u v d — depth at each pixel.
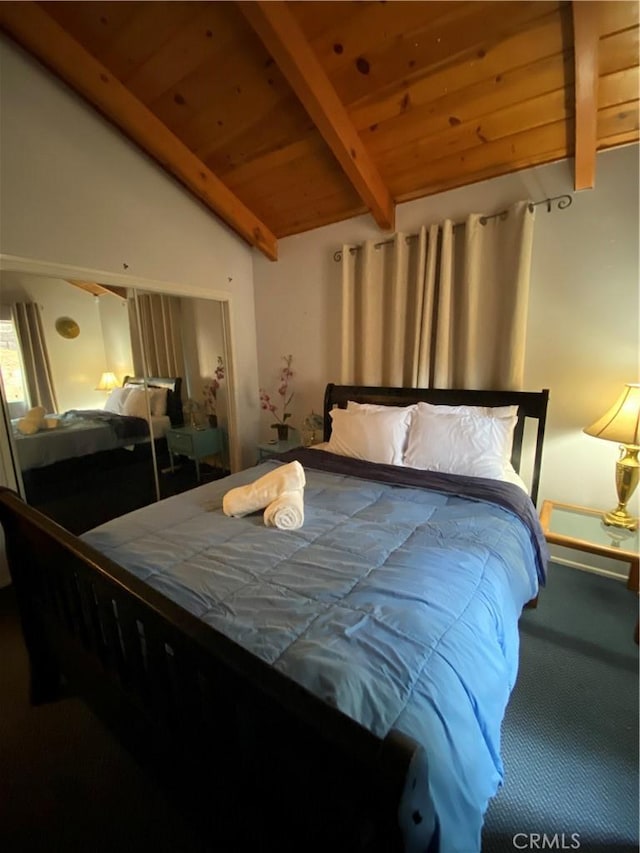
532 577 1.53
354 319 2.98
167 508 1.77
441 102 1.96
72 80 2.09
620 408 1.84
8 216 2.07
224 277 3.33
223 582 1.17
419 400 2.58
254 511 1.71
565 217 2.11
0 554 2.25
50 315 2.36
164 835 1.10
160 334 2.98
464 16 1.59
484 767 0.82
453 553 1.30
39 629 1.48
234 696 0.71
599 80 1.70
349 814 0.63
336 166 2.49
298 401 3.52
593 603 2.01
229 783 0.87
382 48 1.76
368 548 1.36
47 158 2.19
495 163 2.22
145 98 2.28
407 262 2.63
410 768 0.49
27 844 1.09
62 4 1.82
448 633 0.95
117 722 1.21
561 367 2.22
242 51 1.91
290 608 1.04
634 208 1.94
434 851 0.65
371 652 0.87
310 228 3.13
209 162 2.70
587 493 2.24
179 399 3.19
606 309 2.07
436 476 2.02
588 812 1.12
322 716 0.58
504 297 2.29
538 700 1.47
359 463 2.29
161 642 0.90
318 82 1.89
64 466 2.51
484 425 2.12
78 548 1.10
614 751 1.28
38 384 2.35
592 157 1.92
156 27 1.88
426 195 2.53
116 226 2.54
